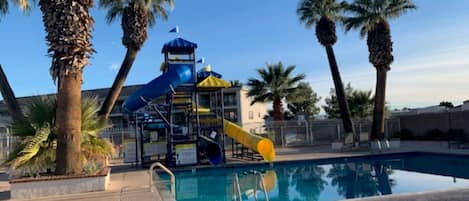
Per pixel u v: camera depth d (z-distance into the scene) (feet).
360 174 47.42
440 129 83.87
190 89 59.77
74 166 33.09
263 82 103.14
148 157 63.62
